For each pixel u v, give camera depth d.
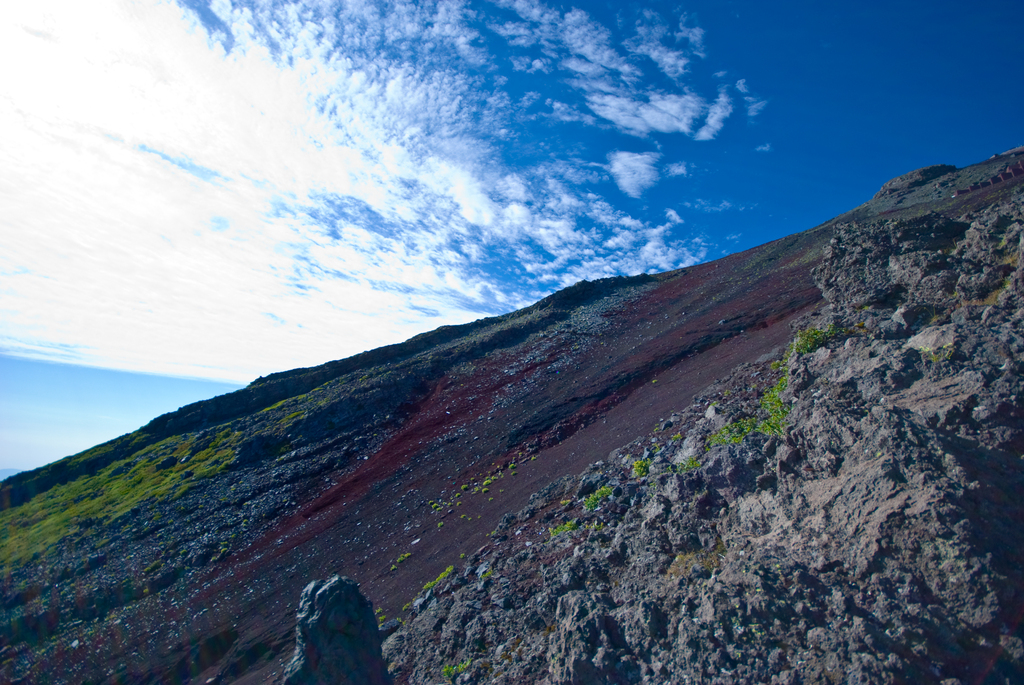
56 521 39.16
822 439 6.39
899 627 4.32
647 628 5.99
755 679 4.65
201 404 54.22
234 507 32.81
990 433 5.36
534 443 26.70
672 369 28.58
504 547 14.23
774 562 5.49
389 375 47.97
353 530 25.69
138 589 25.91
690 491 7.99
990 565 4.29
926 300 9.18
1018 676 3.88
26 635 24.77
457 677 9.20
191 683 18.20
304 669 6.65
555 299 61.34
